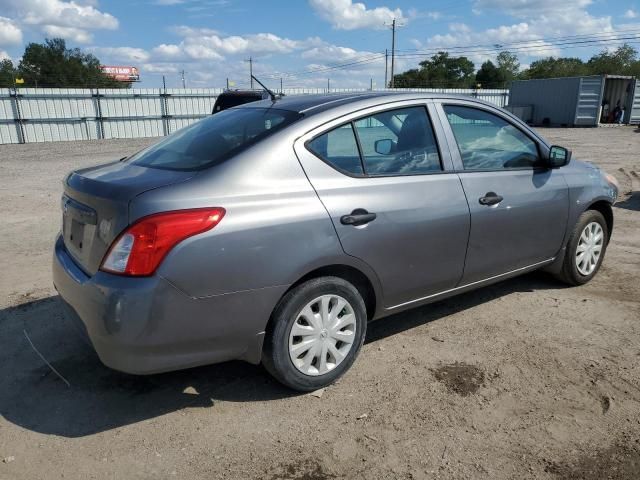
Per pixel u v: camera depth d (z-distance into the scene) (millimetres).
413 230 3371
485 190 3781
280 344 2980
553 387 3215
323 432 2832
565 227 4473
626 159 15719
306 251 2924
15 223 7773
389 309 3494
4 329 4066
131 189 2711
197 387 3275
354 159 3236
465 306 4457
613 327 4016
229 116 3656
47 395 3207
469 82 89688
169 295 2590
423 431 2822
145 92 31641
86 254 2865
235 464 2600
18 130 28062
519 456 2627
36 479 2504
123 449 2715
